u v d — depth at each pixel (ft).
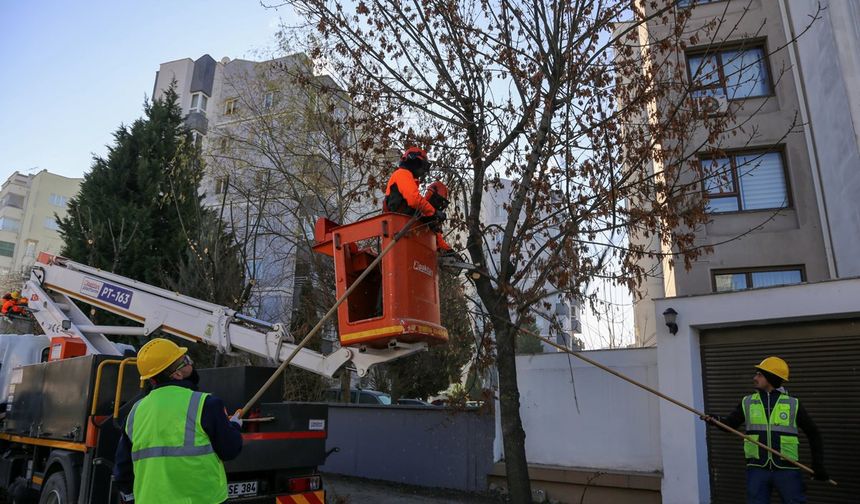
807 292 25.82
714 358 29.09
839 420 25.30
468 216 21.59
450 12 22.91
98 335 26.68
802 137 42.75
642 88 22.06
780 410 17.67
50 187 219.00
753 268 41.96
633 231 21.09
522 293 20.04
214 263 40.16
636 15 24.82
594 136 21.17
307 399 48.19
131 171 61.41
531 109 21.29
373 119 23.80
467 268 19.40
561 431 32.32
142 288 24.38
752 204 43.29
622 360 31.42
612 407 31.27
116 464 12.29
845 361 25.66
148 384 13.78
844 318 25.89
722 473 27.84
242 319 21.99
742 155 44.11
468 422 34.53
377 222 16.84
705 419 16.37
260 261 53.16
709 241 42.88
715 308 28.17
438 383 63.67
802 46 42.24
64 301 27.27
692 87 21.89
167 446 10.91
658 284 59.98
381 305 17.29
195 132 77.61
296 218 46.24
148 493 10.69
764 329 27.96
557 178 21.38
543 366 33.53
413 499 32.04
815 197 41.68
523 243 22.34
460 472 34.24
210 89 106.11
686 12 23.11
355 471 38.52
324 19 24.06
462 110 23.18
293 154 44.65
